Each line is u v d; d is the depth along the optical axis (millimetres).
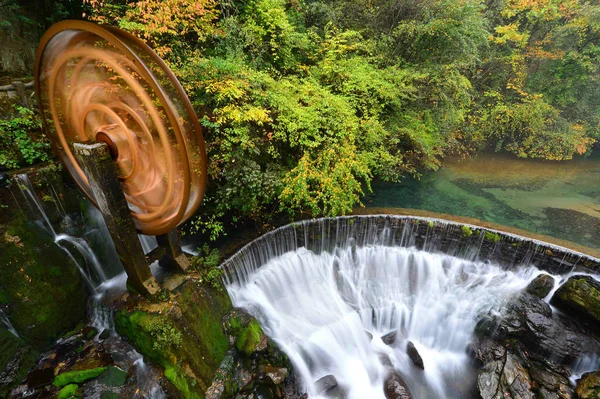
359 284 8227
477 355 6945
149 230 5266
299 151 8461
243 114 6629
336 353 6832
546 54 15055
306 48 10273
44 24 7566
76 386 4777
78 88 4887
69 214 6098
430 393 6527
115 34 4074
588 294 6488
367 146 9539
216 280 5980
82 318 5906
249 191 7094
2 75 6691
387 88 9938
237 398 5250
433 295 8023
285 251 8133
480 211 10312
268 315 6824
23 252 5242
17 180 5324
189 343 5008
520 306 7035
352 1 11805
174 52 7285
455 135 14914
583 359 6355
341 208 8109
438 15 10750
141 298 5320
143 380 4801
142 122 4496
